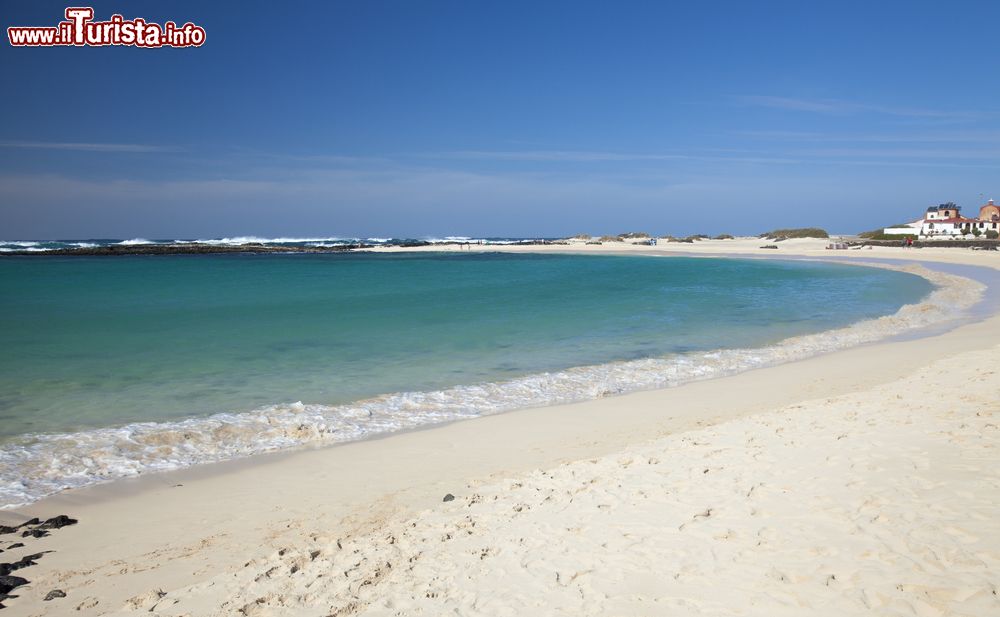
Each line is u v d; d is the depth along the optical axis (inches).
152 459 354.3
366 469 335.6
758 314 985.5
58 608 199.6
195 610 191.0
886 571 165.8
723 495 235.8
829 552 180.5
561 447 364.2
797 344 720.3
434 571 204.5
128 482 321.1
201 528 264.7
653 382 546.6
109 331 788.0
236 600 195.0
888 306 1090.1
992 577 155.6
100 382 527.5
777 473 251.1
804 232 5625.0
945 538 177.6
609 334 792.3
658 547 200.5
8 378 535.5
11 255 3457.2
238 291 1385.3
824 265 2472.9
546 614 171.3
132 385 518.9
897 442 269.6
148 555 239.5
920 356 607.8
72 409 447.8
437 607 181.8
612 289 1457.9
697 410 438.3
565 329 831.1
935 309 994.7
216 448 374.0
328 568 213.6
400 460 349.1
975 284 1470.2
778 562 179.9
